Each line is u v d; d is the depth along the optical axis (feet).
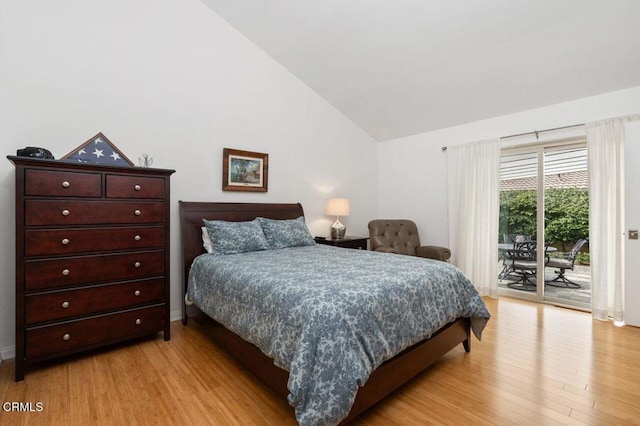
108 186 7.38
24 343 6.37
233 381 6.38
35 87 7.70
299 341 4.64
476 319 7.63
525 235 12.57
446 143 14.17
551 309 11.04
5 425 5.00
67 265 6.86
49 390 6.01
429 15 8.70
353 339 4.66
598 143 9.95
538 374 6.61
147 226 8.02
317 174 14.11
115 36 8.84
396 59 10.77
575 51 8.76
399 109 13.75
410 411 5.42
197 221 10.09
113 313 7.52
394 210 16.31
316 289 5.23
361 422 5.14
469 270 12.97
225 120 11.11
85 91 8.39
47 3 7.84
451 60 10.21
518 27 8.45
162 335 8.78
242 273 6.81
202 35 10.48
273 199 12.59
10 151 7.43
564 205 11.87
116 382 6.31
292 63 12.37
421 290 6.17
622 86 9.57
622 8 7.31
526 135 11.93
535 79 10.16
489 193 12.48
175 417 5.24
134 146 9.20
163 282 8.30
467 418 5.22
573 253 11.90
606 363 7.06
